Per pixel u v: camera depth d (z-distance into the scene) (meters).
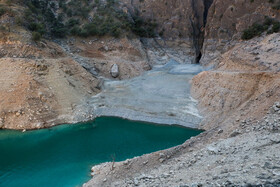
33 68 30.94
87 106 31.89
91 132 26.67
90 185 15.95
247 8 46.19
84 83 36.66
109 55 48.06
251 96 24.56
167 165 15.51
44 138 24.92
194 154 15.77
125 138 25.23
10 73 29.50
